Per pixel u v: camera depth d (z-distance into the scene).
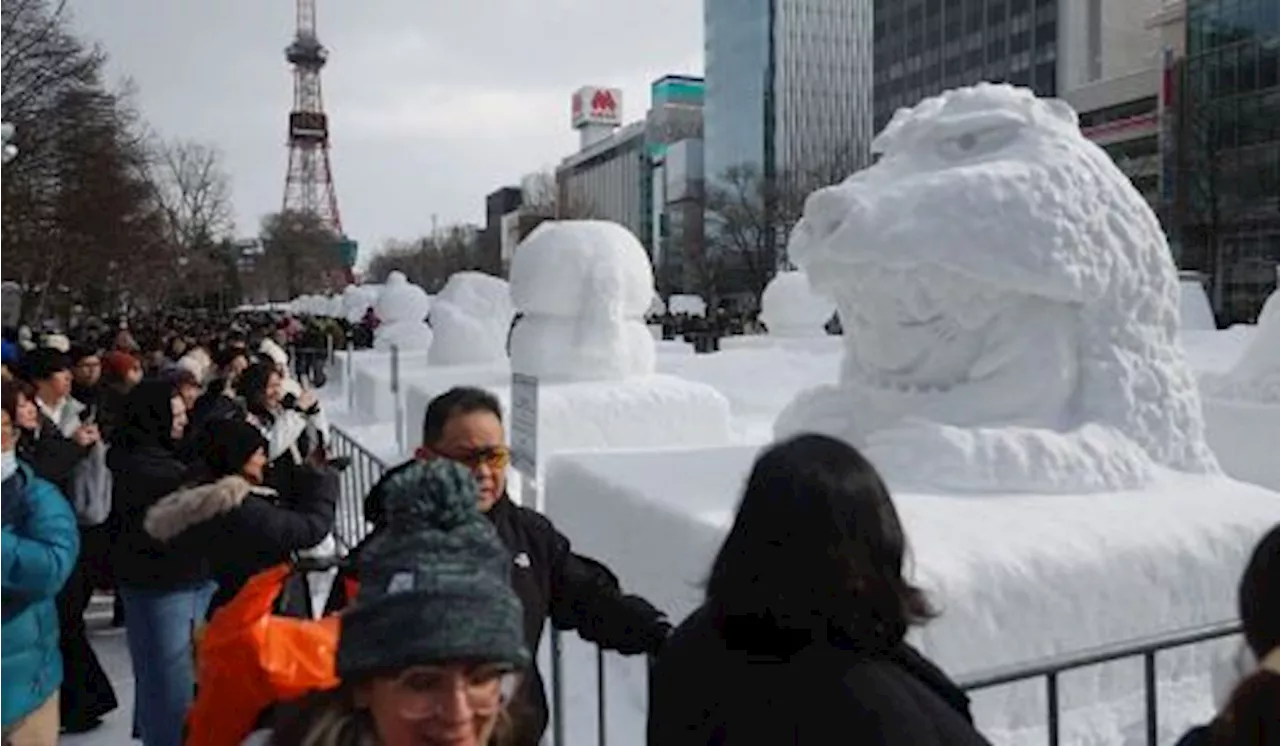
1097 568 3.73
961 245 4.34
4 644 3.50
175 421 4.42
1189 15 41.81
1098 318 4.65
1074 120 4.92
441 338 14.85
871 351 4.95
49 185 26.47
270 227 72.69
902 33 63.97
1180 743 1.71
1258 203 38.84
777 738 1.69
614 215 96.50
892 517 1.82
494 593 1.53
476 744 1.54
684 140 81.50
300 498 3.78
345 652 1.52
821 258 4.68
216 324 29.09
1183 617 3.88
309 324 28.14
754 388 15.08
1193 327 20.88
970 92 4.86
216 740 2.00
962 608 3.49
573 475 5.39
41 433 5.17
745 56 72.00
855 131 72.00
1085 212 4.50
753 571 1.79
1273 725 1.50
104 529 4.73
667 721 1.89
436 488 1.60
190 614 4.20
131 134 36.28
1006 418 4.61
